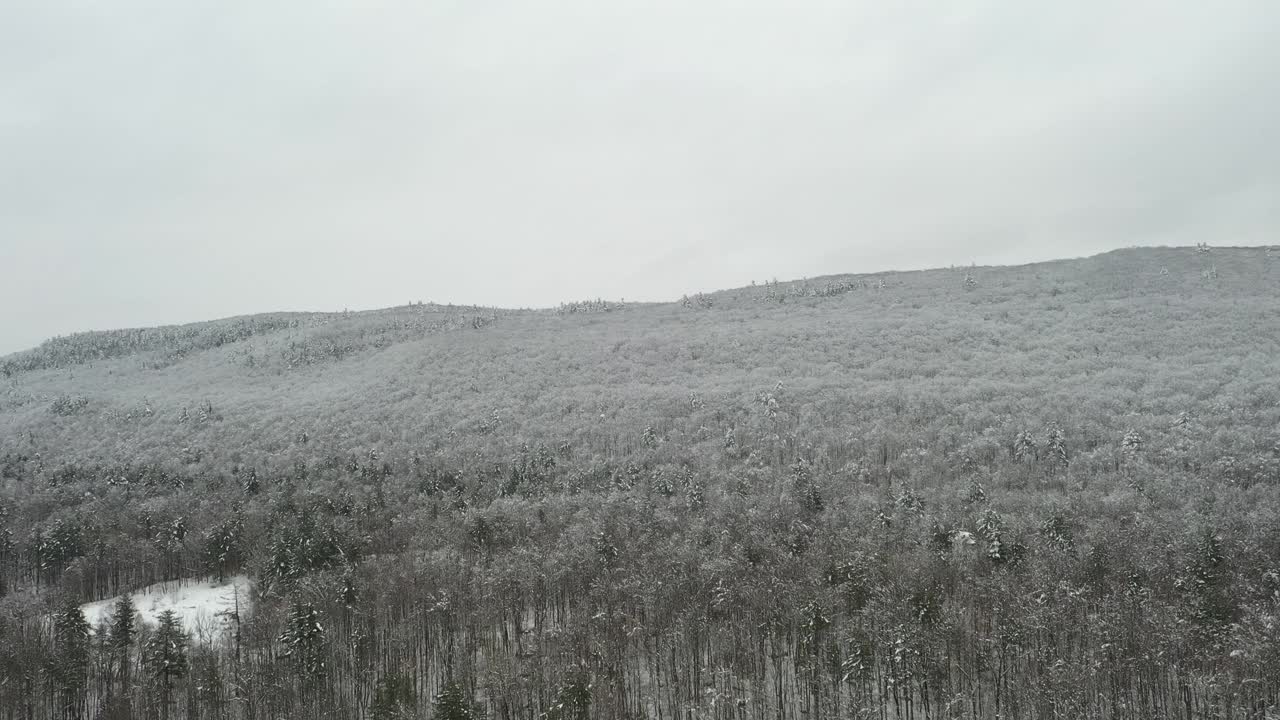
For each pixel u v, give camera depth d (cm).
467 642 7169
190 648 7300
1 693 6688
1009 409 12619
